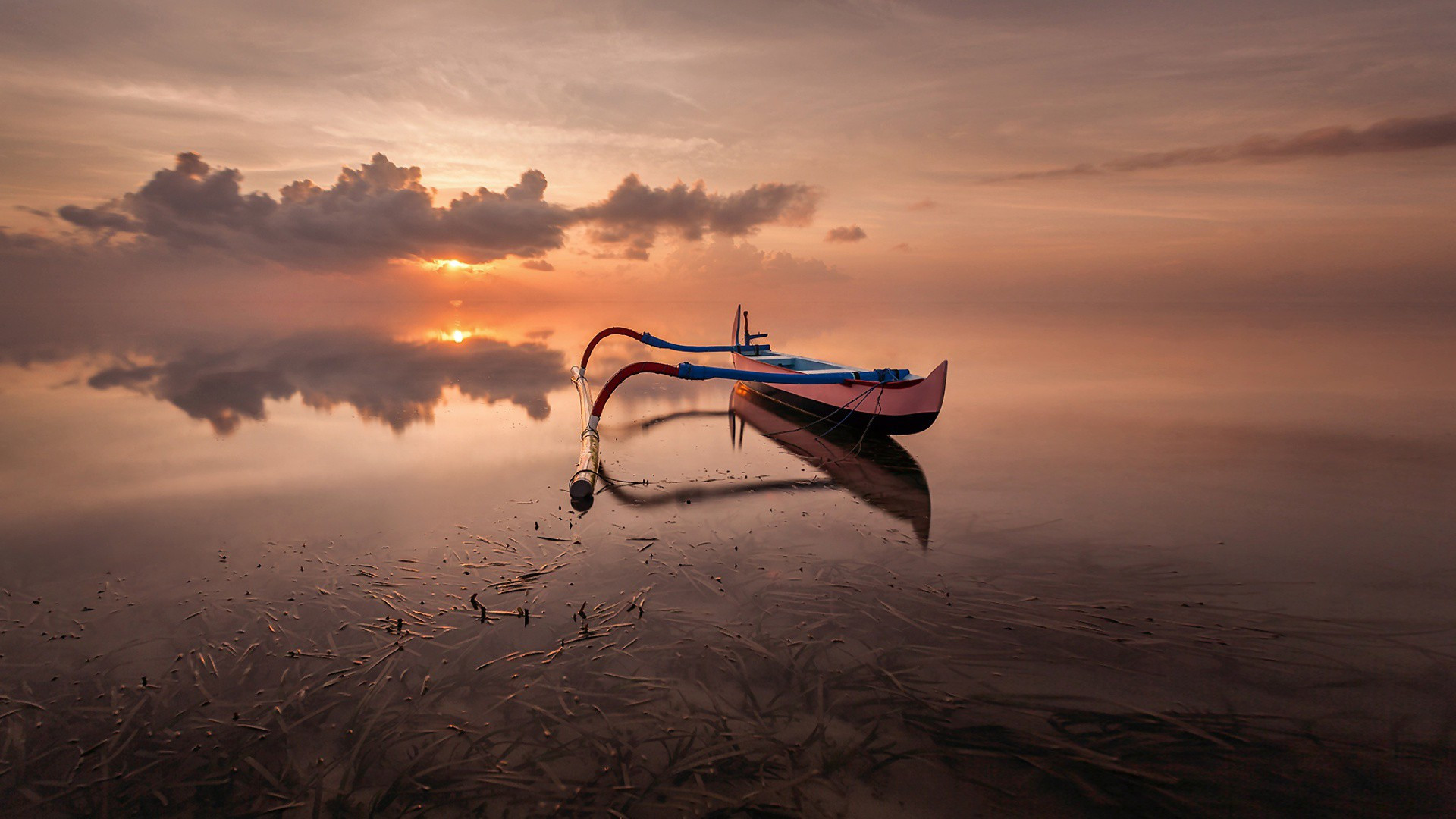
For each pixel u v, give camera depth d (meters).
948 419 9.16
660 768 2.26
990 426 8.67
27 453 7.20
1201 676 2.79
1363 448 7.09
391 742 2.41
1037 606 3.50
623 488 5.89
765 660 2.97
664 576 3.94
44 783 2.21
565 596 3.66
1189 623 3.28
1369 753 2.28
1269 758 2.27
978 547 4.39
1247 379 12.46
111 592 3.73
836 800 2.10
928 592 3.67
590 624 3.32
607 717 2.56
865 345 21.42
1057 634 3.18
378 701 2.67
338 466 6.62
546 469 6.57
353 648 3.09
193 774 2.26
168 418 9.26
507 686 2.78
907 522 4.91
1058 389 11.71
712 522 4.94
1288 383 11.89
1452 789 2.10
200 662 2.97
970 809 2.05
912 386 7.21
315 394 11.56
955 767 2.25
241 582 3.86
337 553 4.33
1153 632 3.18
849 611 3.45
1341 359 15.52
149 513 5.14
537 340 25.33
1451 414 8.85
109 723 2.54
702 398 11.64
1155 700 2.62
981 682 2.77
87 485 5.92
